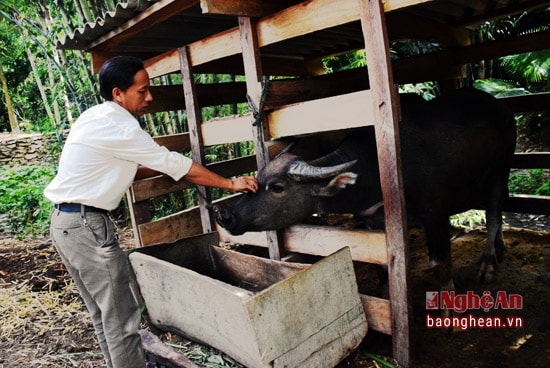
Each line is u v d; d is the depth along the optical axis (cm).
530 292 370
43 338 344
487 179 394
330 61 780
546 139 829
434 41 452
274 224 307
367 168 320
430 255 330
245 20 311
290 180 299
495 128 378
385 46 247
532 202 466
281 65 544
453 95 387
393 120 251
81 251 235
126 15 326
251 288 339
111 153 234
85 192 233
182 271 281
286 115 310
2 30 1423
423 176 317
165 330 330
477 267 425
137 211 405
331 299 260
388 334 302
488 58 462
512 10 454
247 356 255
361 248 291
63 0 580
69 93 644
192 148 393
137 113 262
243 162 499
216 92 456
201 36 428
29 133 1533
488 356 292
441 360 290
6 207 705
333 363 261
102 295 244
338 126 282
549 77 826
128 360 250
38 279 450
